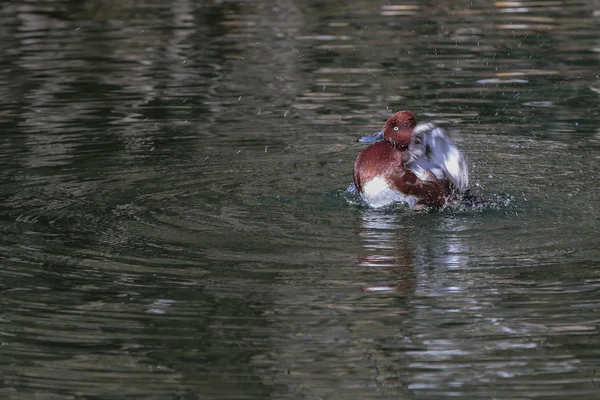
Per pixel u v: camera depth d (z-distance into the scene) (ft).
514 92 52.80
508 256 30.76
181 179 40.06
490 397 22.18
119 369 23.70
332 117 49.29
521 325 25.66
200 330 25.61
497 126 47.44
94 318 26.37
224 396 22.41
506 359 23.89
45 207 36.27
